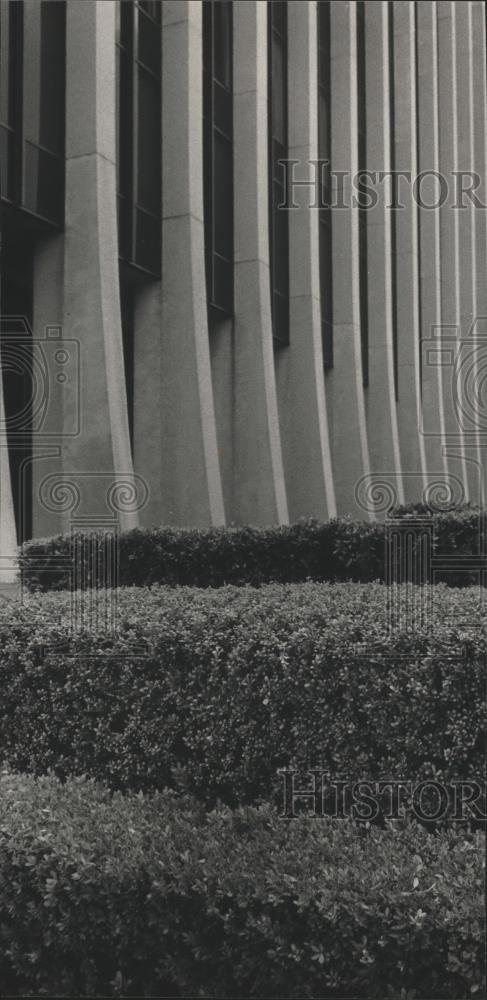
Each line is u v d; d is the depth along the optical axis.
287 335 22.62
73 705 4.35
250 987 3.18
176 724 4.08
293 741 3.78
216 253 19.06
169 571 8.74
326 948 2.99
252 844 3.32
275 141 22.25
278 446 19.72
